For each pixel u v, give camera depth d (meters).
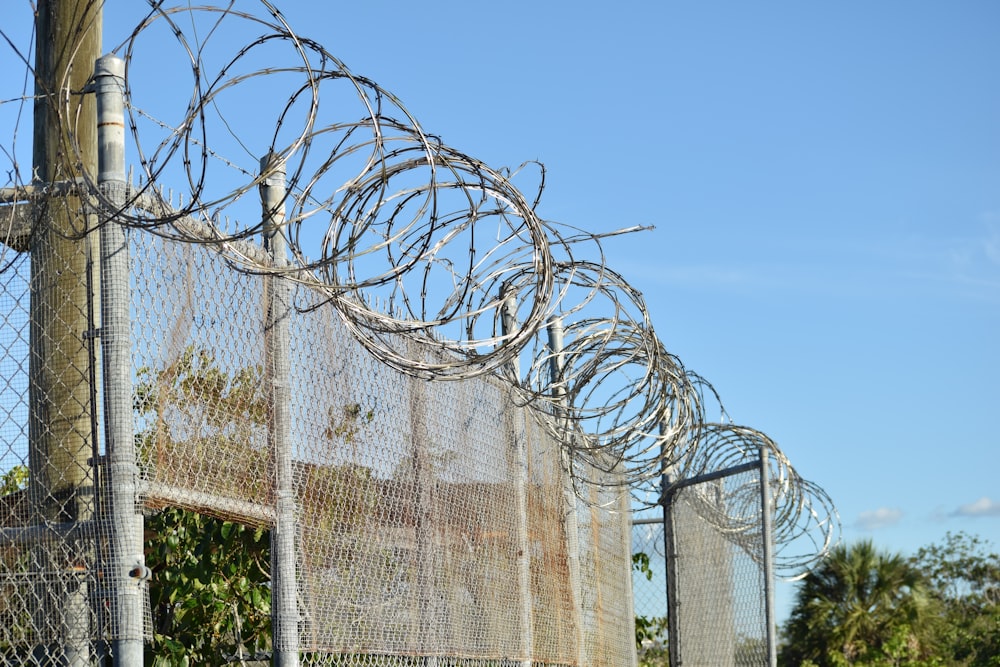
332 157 4.25
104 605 3.61
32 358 3.88
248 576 5.46
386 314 4.95
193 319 3.99
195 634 5.32
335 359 4.82
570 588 7.35
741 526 8.07
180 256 3.96
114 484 3.61
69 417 3.84
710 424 8.34
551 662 6.84
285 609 4.32
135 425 3.73
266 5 3.55
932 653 28.19
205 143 3.52
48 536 3.68
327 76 3.84
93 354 3.72
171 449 3.83
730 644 8.12
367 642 4.79
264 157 4.14
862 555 28.38
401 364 4.83
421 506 5.36
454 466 5.78
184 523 5.23
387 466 5.12
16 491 3.94
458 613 5.61
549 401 6.75
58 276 3.92
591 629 7.86
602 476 8.52
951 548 44.41
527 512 6.70
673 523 9.12
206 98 3.53
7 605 3.73
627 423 7.38
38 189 3.95
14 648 3.72
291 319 4.52
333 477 4.71
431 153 4.11
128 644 3.56
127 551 3.60
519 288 6.44
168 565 5.19
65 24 4.78
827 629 27.83
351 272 4.52
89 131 4.75
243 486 4.19
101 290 3.68
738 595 8.05
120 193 3.75
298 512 4.45
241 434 4.21
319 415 4.66
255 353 4.33
